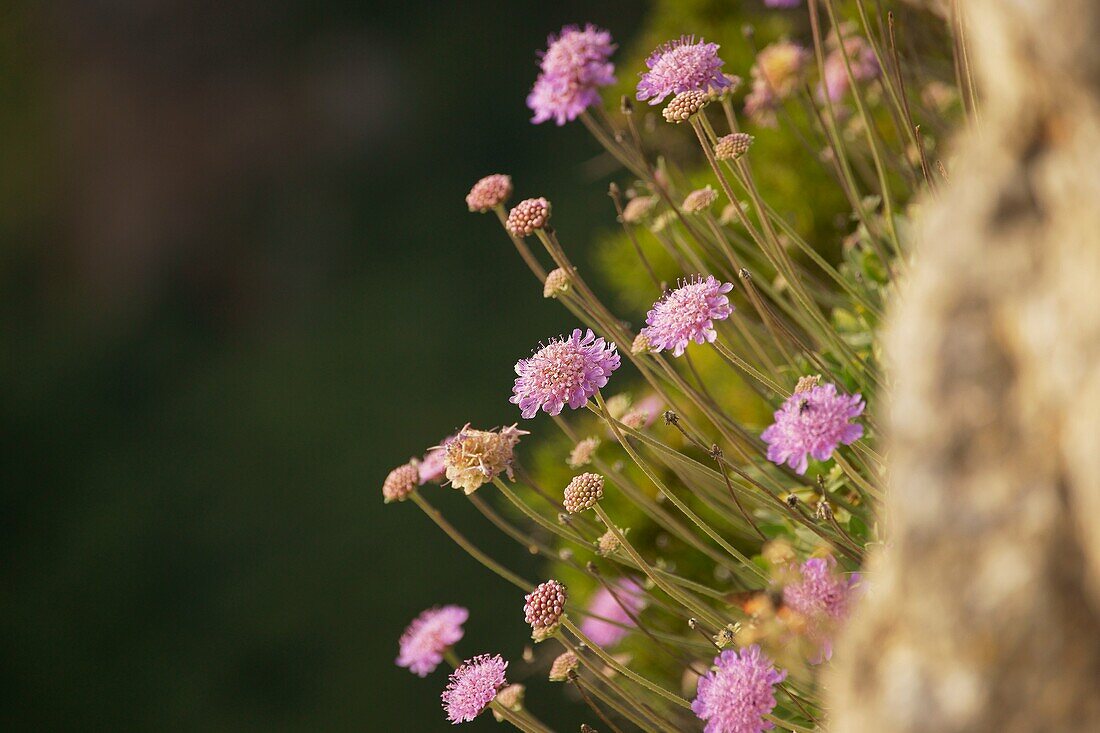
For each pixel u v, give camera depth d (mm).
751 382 1099
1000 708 842
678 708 1118
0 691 3096
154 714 2998
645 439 1034
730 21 1382
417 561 2980
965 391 857
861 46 1202
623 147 1141
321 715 2848
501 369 3561
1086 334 791
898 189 1215
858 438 1009
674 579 1046
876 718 887
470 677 1059
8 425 3754
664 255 1312
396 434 3486
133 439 3732
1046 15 771
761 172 1266
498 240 3934
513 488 1277
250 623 3107
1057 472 819
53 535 3480
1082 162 789
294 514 3312
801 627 982
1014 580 834
